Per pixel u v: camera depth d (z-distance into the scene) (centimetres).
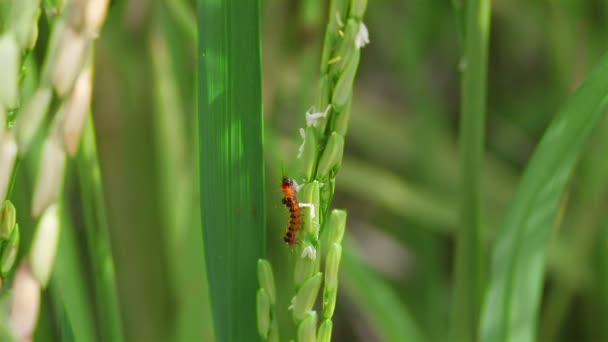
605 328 52
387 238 60
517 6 59
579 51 54
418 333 42
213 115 27
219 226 28
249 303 28
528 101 63
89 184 29
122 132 48
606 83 29
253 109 27
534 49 64
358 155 60
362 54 66
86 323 36
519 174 60
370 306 38
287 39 48
